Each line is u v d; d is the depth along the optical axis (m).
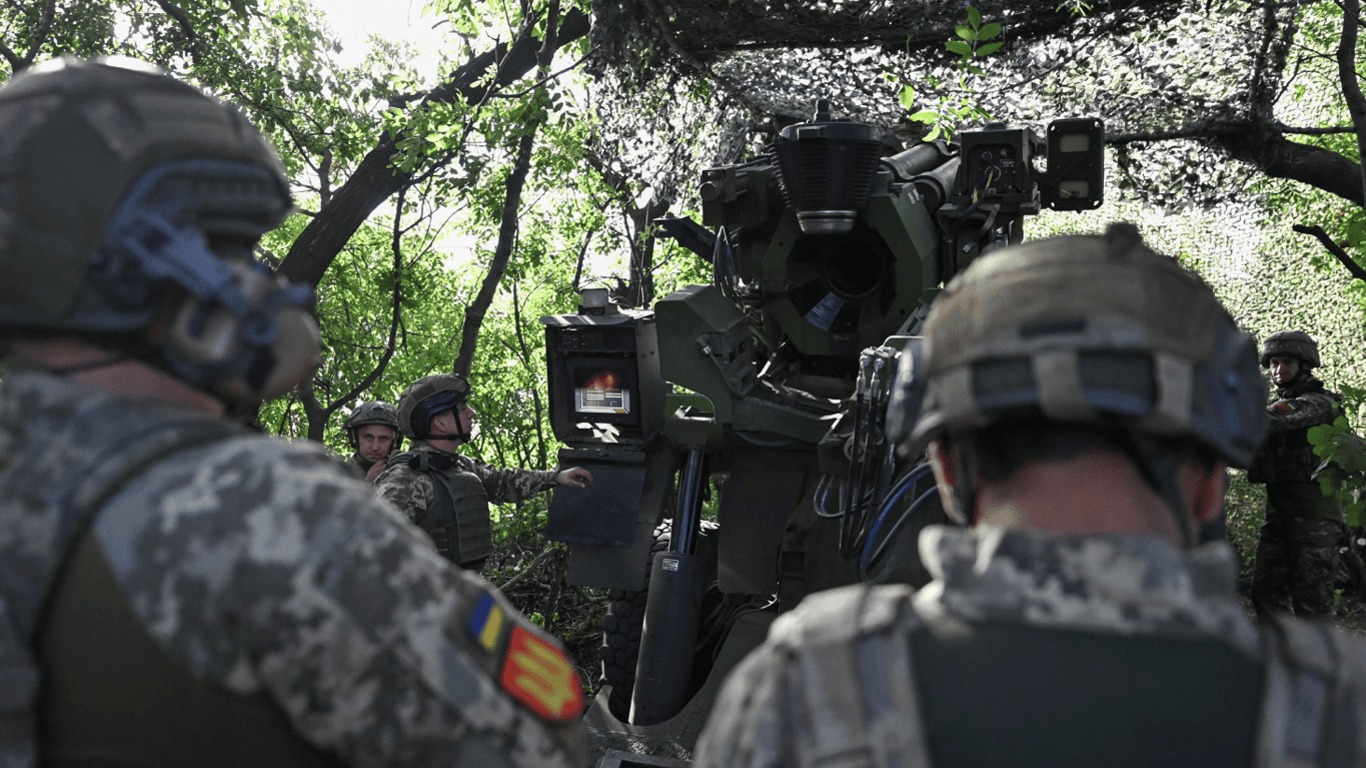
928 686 0.83
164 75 1.09
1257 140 6.90
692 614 4.12
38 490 0.97
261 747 0.93
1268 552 6.64
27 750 0.92
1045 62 6.53
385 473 4.19
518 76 9.06
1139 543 0.84
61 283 1.00
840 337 4.46
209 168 1.04
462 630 0.98
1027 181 4.50
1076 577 0.85
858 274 4.60
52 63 1.08
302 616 0.91
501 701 0.98
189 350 1.04
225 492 0.95
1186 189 7.34
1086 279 0.90
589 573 4.31
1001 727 0.81
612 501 4.35
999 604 0.86
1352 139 8.99
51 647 0.94
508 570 7.20
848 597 0.92
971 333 0.90
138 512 0.95
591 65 6.87
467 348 7.63
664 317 4.23
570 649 6.27
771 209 4.52
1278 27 6.09
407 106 7.89
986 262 0.97
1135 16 6.21
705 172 4.46
